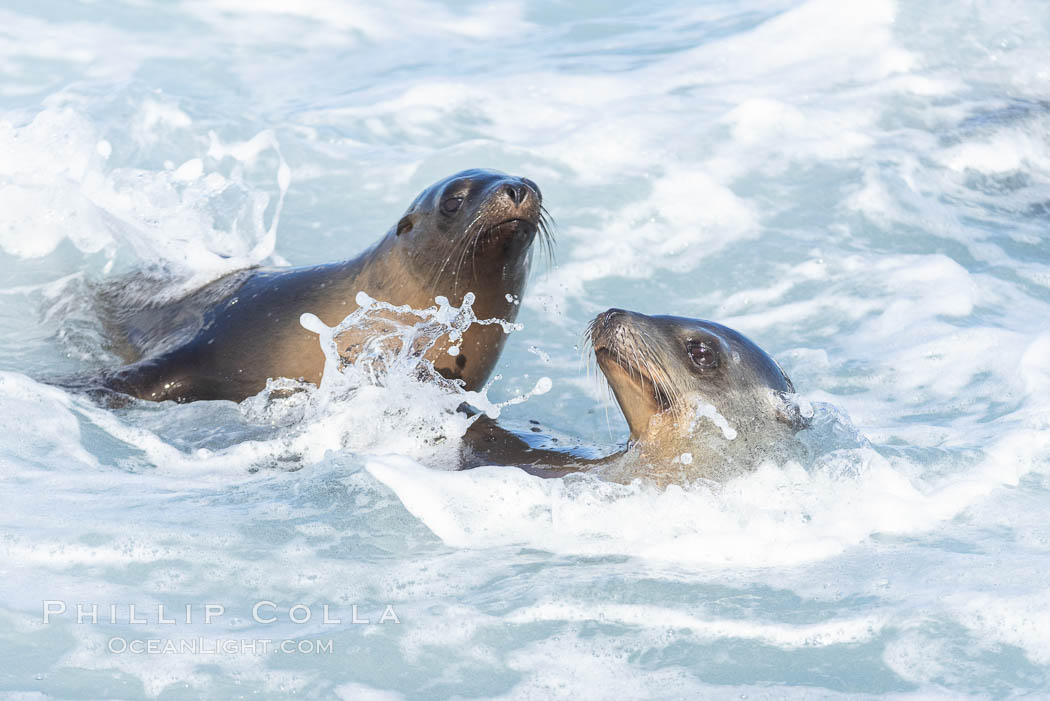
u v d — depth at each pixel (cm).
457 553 2256
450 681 1838
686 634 1956
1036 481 2531
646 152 4709
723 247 4097
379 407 2922
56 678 1803
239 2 6675
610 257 4034
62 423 2798
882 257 4012
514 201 2888
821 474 2461
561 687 1823
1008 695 1775
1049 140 4881
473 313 3053
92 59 5850
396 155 4822
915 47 5494
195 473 2650
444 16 6712
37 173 4119
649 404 2519
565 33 6400
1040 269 3988
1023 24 5603
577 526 2350
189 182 4250
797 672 1850
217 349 3209
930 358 3325
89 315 3584
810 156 4653
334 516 2389
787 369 3334
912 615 1981
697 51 5822
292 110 5284
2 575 2080
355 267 3241
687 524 2333
